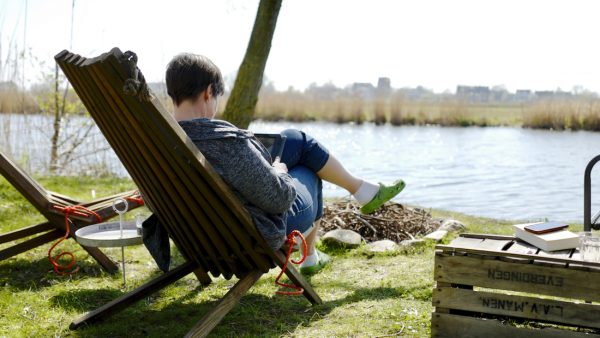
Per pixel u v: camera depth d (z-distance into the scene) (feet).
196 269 9.77
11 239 11.03
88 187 22.66
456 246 7.66
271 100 91.56
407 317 9.07
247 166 7.48
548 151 52.26
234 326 8.84
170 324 8.89
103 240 9.59
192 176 7.18
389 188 10.71
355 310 9.47
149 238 9.08
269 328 8.74
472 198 28.81
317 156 10.06
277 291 9.86
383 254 13.03
